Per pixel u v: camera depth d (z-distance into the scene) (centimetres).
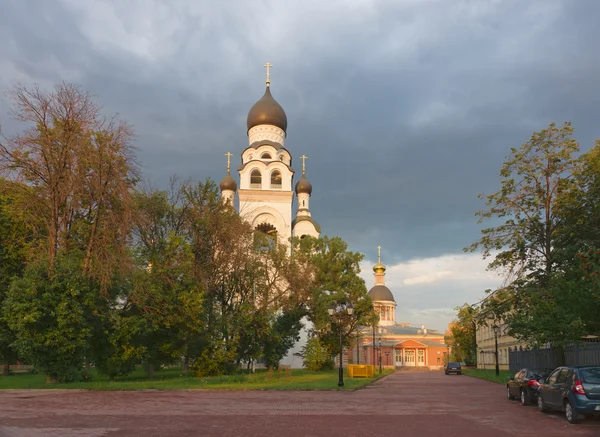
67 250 3145
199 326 3616
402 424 1552
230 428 1412
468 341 10012
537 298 2920
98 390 2702
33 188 3058
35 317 2805
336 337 5809
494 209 3559
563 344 2573
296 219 7656
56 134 3011
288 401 2241
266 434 1318
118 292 3444
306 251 5825
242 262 4184
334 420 1617
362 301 5753
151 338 3572
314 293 5469
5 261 3522
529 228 3509
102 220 3142
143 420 1554
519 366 4825
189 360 4338
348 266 5906
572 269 2784
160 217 3984
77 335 2986
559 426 1541
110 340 3172
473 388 3503
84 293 3036
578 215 3319
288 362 6644
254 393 2659
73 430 1344
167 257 3597
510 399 2481
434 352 11931
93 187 3088
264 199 7256
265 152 7594
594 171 3269
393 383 4253
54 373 3017
